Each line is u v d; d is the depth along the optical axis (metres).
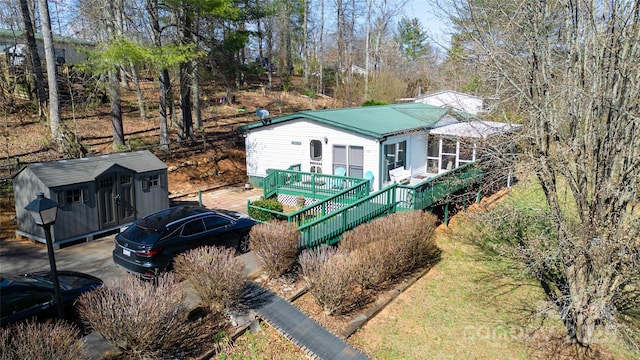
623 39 8.05
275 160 18.86
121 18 20.88
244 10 20.28
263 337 7.82
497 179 11.91
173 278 7.94
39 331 5.60
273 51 52.62
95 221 12.23
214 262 8.15
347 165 16.77
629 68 7.94
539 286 11.34
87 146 19.77
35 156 17.58
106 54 16.61
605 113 8.31
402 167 18.36
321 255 9.26
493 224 12.34
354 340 8.34
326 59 57.72
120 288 7.24
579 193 8.70
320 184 15.99
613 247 8.14
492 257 12.92
